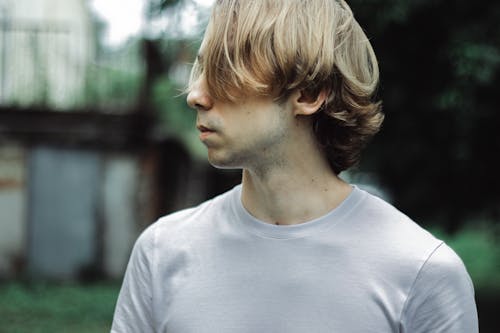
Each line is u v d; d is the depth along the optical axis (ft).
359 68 4.52
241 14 4.23
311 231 4.36
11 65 36.19
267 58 4.16
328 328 4.14
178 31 22.39
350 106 4.45
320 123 4.48
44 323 25.70
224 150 4.29
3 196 34.78
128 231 35.73
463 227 28.63
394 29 21.71
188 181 54.08
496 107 21.93
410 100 22.76
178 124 35.99
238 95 4.19
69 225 35.32
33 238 34.96
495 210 27.02
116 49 38.09
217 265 4.42
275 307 4.22
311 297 4.19
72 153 35.40
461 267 4.33
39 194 35.09
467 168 24.47
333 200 4.49
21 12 40.09
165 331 4.49
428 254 4.27
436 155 23.98
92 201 35.50
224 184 50.70
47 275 34.94
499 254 46.11
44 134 34.99
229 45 4.19
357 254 4.27
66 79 37.45
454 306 4.23
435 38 21.91
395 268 4.23
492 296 34.24
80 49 47.52
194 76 4.50
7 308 28.04
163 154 38.55
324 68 4.27
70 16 50.14
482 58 20.56
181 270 4.53
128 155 35.86
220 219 4.60
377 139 23.80
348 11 4.55
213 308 4.32
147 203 35.81
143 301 4.65
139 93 34.86
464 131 22.48
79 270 35.24
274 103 4.25
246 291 4.29
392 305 4.17
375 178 26.91
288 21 4.22
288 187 4.42
